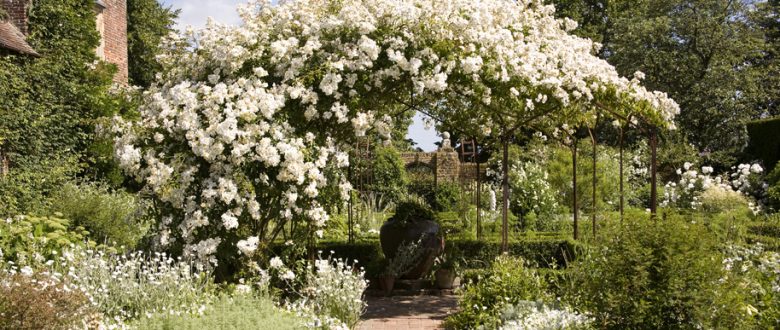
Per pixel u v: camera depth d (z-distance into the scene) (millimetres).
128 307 4891
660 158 15594
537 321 5129
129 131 5895
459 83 6656
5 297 3605
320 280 5855
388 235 8031
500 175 14508
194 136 5586
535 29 7156
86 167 12695
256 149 5637
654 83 19859
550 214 11664
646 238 4293
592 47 7898
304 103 6109
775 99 20719
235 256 5945
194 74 6453
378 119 6930
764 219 10633
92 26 14172
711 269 4148
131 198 10211
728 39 19375
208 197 5559
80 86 12633
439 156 20016
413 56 6324
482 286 6180
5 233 5824
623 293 4238
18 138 10961
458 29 6371
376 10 6293
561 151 12562
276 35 6402
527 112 7410
